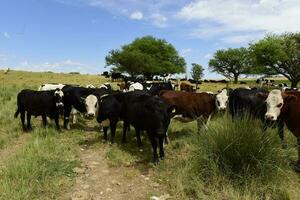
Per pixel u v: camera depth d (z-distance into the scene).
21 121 13.01
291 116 8.13
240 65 83.06
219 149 7.18
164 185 7.13
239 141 7.03
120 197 6.60
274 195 6.43
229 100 11.02
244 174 6.85
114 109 10.18
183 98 11.05
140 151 9.54
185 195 6.59
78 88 12.95
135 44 89.75
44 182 6.89
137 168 8.16
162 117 8.24
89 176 7.59
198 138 8.00
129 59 74.38
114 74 61.16
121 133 11.78
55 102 11.98
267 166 6.86
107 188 6.98
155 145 8.49
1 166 8.03
